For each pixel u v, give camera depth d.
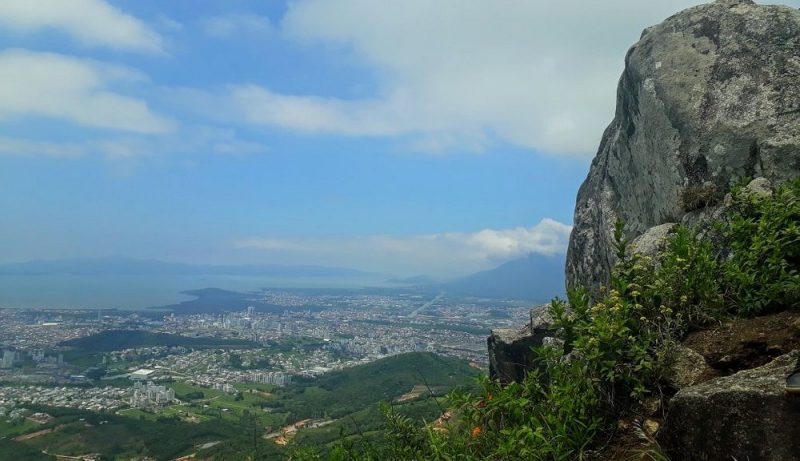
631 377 3.75
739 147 6.03
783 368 3.05
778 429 2.70
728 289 4.43
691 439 3.08
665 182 6.67
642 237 6.04
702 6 7.25
